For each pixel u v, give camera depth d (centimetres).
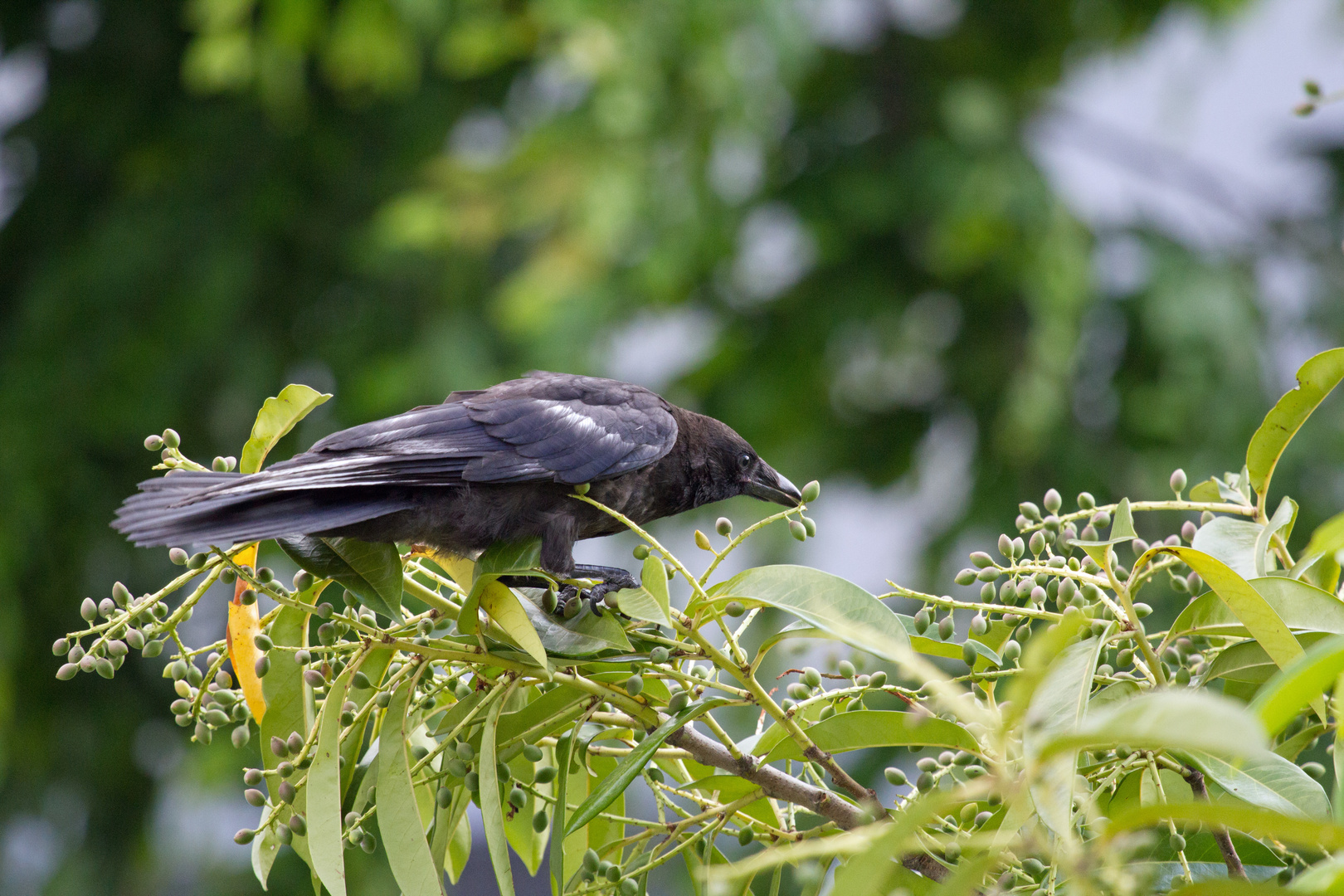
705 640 330
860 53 1517
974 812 315
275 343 1477
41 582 1416
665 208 1252
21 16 1551
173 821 1509
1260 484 360
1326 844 187
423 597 401
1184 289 1362
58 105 1506
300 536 412
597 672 382
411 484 502
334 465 479
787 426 1462
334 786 337
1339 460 1273
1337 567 350
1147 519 1281
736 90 1221
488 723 347
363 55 1214
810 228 1410
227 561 357
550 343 1257
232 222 1435
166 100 1512
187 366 1405
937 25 1558
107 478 1429
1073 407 1378
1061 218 1334
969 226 1315
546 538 555
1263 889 198
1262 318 1427
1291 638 295
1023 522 357
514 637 343
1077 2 1498
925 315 1456
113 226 1435
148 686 1496
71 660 348
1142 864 283
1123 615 318
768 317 1467
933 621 369
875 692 331
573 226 1236
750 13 1231
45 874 1488
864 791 330
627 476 617
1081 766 327
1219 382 1316
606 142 1238
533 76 1429
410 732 380
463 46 1243
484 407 550
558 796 339
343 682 346
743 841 352
